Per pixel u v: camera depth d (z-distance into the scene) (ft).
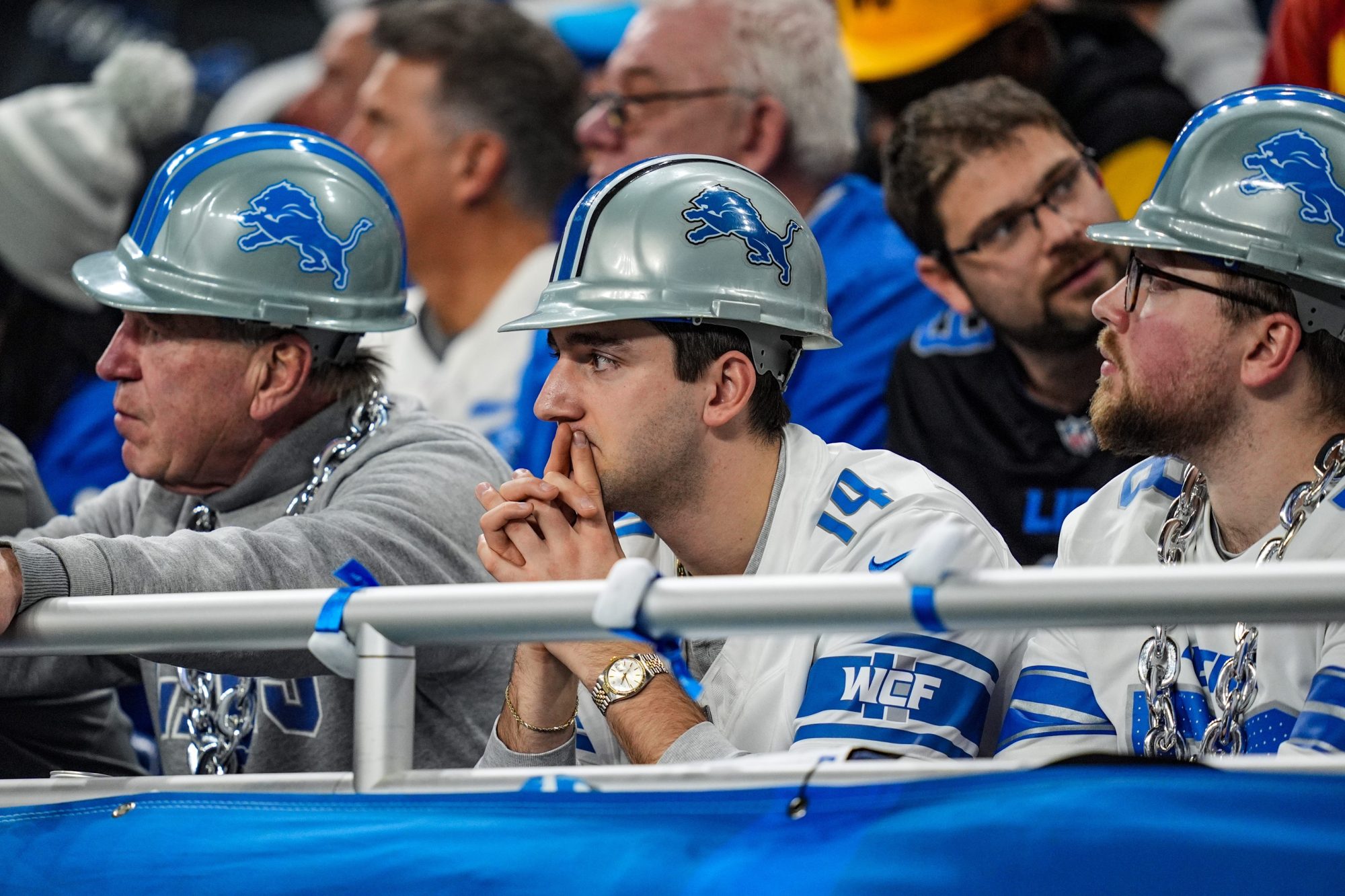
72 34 82.38
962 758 20.72
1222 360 21.09
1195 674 21.42
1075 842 13.80
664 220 22.38
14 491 30.58
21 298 46.11
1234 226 20.92
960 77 41.34
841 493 23.09
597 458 22.54
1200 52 54.90
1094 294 33.76
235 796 16.78
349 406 27.20
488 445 27.94
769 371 22.98
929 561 14.90
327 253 26.35
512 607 16.02
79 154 46.57
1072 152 34.04
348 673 16.80
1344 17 36.09
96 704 31.48
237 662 23.62
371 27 60.29
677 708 21.07
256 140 26.81
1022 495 35.17
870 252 40.55
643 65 42.93
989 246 34.01
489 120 48.98
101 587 21.52
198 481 26.99
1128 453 22.20
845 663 21.71
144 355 26.30
